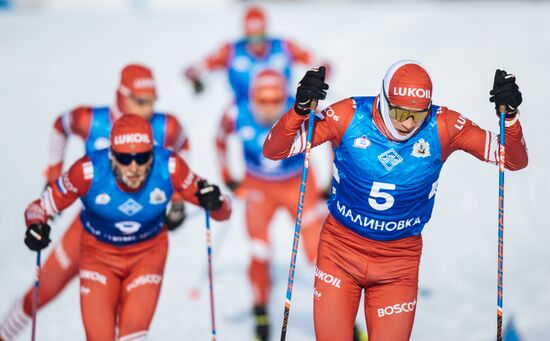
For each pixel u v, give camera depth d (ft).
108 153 45.24
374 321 40.98
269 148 41.60
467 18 176.04
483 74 129.70
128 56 155.84
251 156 66.59
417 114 37.47
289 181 65.67
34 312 46.85
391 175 39.40
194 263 74.43
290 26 177.27
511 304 61.93
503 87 39.60
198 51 157.69
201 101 125.08
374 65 140.46
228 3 252.83
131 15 209.77
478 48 145.89
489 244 75.56
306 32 169.58
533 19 168.96
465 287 66.28
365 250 41.29
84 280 46.85
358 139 39.47
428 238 77.97
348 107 40.06
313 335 59.00
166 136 55.01
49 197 45.47
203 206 46.32
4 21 198.39
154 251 48.21
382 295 41.24
